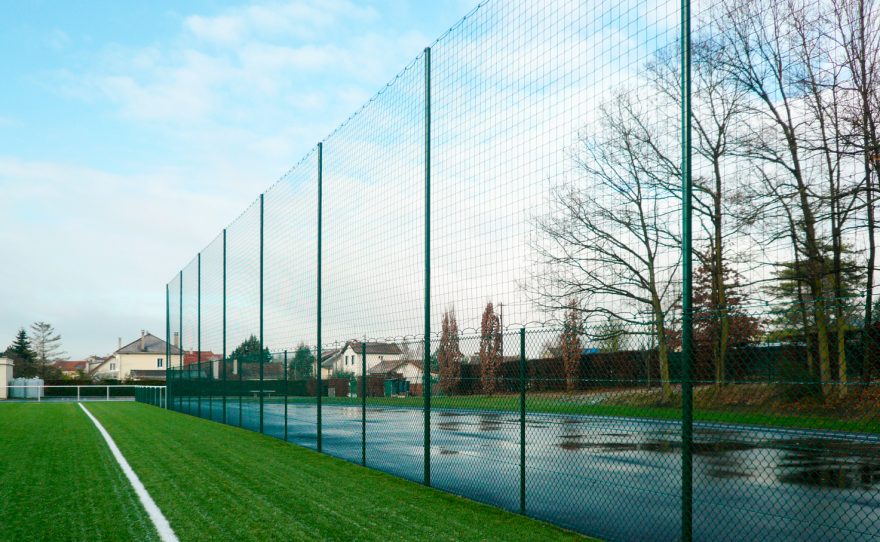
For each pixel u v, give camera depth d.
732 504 6.67
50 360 94.88
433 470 8.94
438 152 8.80
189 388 25.06
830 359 4.31
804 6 9.34
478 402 7.46
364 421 9.87
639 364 5.49
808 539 5.28
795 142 12.65
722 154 12.69
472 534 5.63
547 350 6.53
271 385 15.46
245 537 5.62
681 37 5.14
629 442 9.63
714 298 14.27
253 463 10.23
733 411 4.77
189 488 8.02
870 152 12.66
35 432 16.19
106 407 30.70
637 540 5.34
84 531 5.91
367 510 6.63
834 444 4.20
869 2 10.24
